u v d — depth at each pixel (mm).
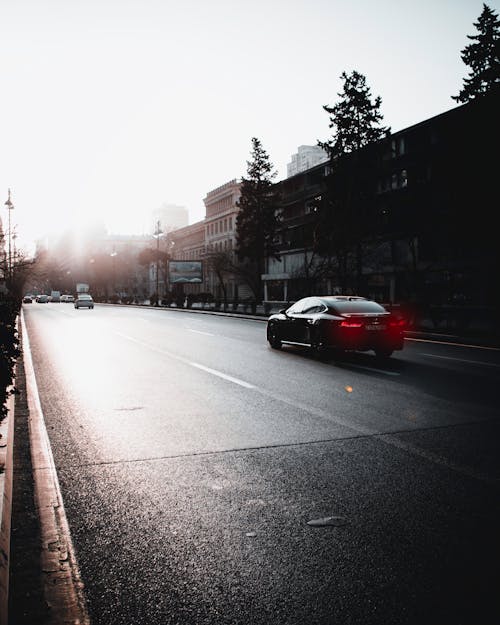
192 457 5281
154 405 7824
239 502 4105
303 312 13836
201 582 2980
